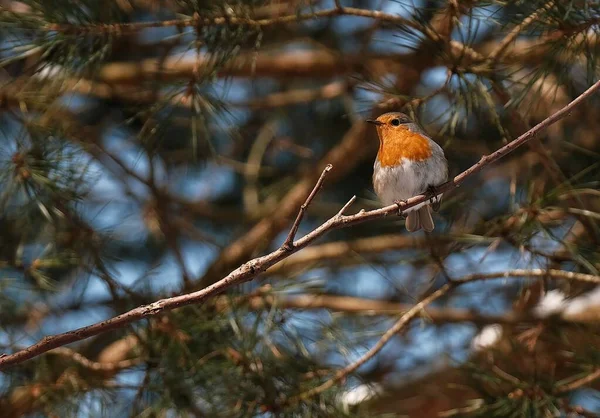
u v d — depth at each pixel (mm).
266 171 14398
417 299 11852
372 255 13523
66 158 10250
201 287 10781
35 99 10656
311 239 6734
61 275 12664
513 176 11133
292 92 14023
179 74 12594
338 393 9719
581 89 12008
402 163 9891
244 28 9625
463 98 9523
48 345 6527
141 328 10039
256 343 9844
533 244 10297
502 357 10297
